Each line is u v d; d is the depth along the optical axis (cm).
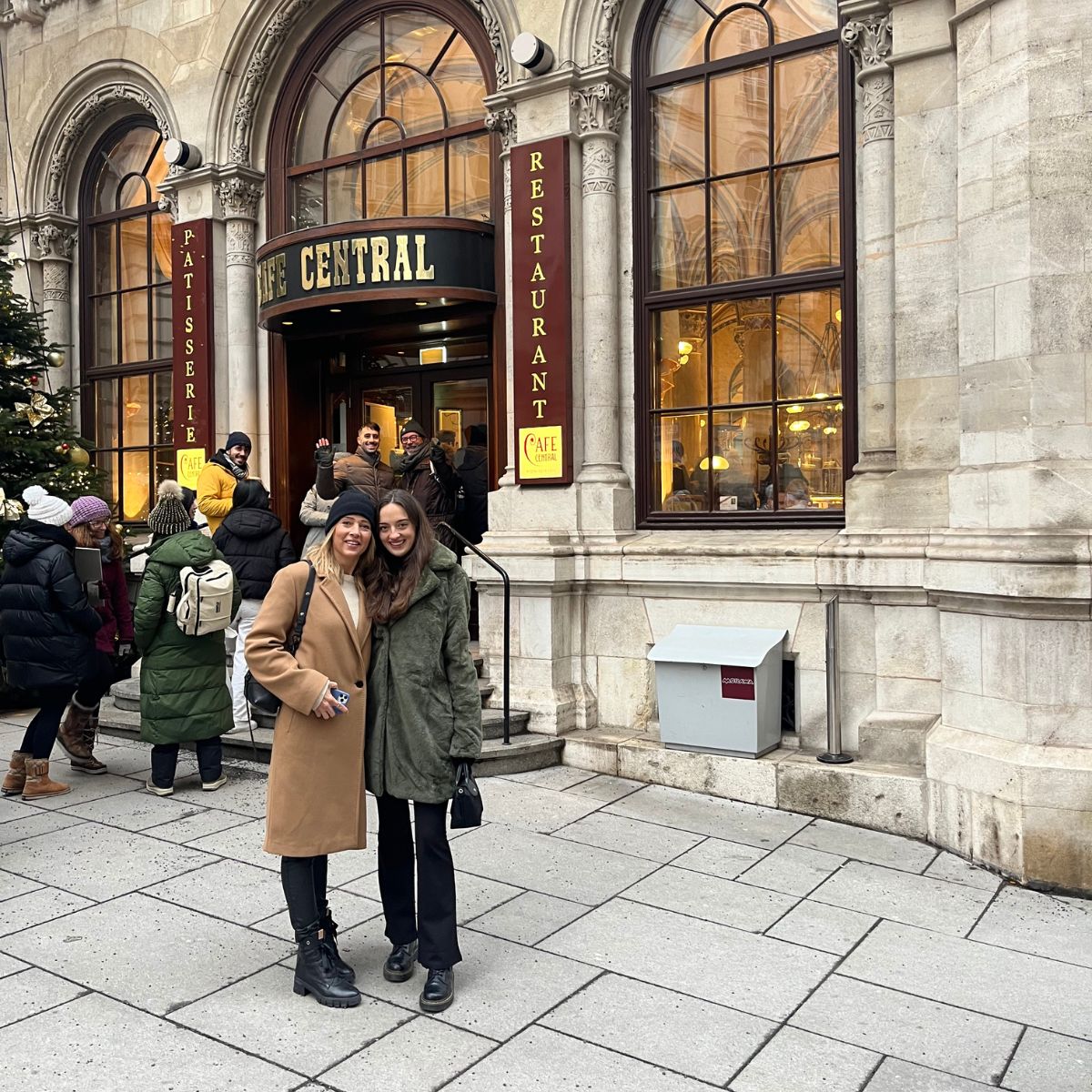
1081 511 458
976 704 494
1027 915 425
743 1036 323
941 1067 307
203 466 855
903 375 561
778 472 644
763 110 648
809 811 548
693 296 666
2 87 1059
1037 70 468
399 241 717
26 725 793
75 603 561
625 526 683
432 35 795
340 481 702
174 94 906
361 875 461
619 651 666
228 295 889
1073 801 445
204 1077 297
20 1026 327
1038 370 470
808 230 633
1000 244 486
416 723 340
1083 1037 326
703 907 427
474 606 827
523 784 602
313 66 859
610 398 681
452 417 852
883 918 419
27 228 1042
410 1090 292
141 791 598
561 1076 300
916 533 549
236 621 681
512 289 700
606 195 677
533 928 404
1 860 482
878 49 572
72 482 854
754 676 567
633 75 686
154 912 421
